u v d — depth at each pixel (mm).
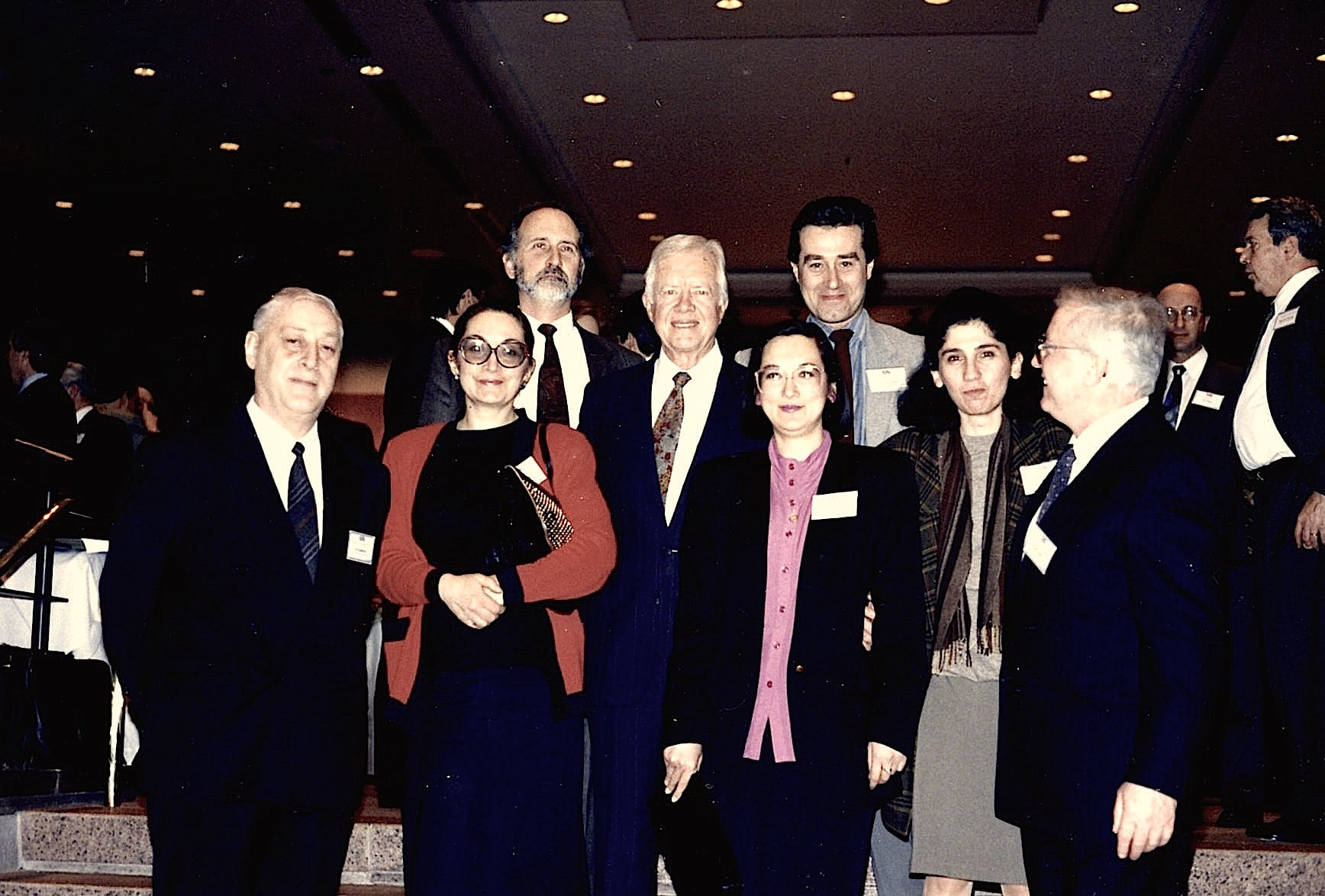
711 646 3018
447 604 3059
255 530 3027
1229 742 4258
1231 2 7957
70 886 3936
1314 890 3619
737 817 2926
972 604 3102
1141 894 2414
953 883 3129
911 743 2900
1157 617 2383
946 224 12609
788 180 11469
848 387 3748
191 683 2967
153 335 13570
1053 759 2498
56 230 12586
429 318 4879
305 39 8555
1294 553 3990
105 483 5484
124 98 9594
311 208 12055
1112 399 2604
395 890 3973
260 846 3014
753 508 3062
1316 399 3875
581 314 6059
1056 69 9086
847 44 8703
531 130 10188
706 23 8391
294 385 3104
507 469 3168
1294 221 4070
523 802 3068
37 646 4676
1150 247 12648
